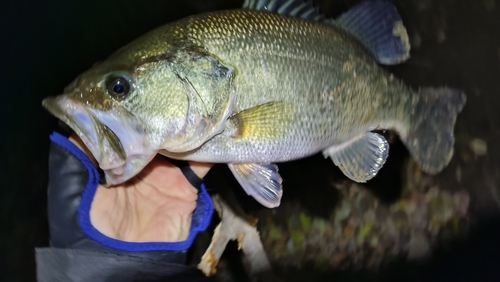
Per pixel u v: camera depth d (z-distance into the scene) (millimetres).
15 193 618
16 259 600
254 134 438
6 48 653
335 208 698
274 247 681
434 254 668
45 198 616
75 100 414
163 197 486
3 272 597
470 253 656
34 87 642
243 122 433
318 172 700
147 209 477
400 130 509
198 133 433
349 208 698
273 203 472
